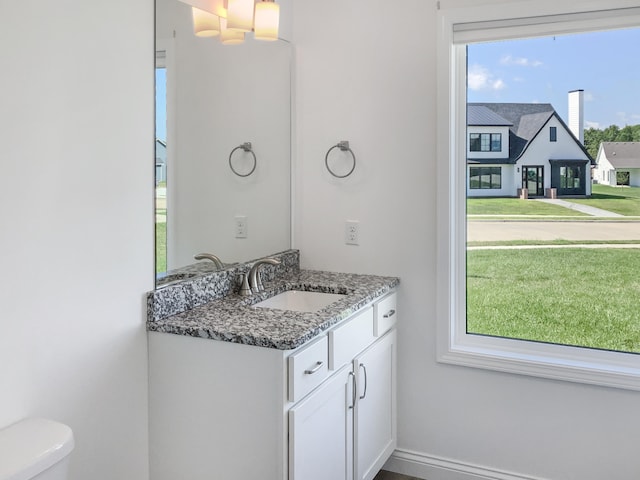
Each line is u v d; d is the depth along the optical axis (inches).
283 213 108.7
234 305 85.2
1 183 57.6
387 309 99.7
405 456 105.7
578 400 93.4
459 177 101.1
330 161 107.7
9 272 58.8
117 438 73.0
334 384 80.4
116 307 71.9
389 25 101.4
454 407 101.7
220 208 91.6
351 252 107.5
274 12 86.6
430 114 99.6
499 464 99.3
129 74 72.8
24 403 61.0
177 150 81.7
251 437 71.4
